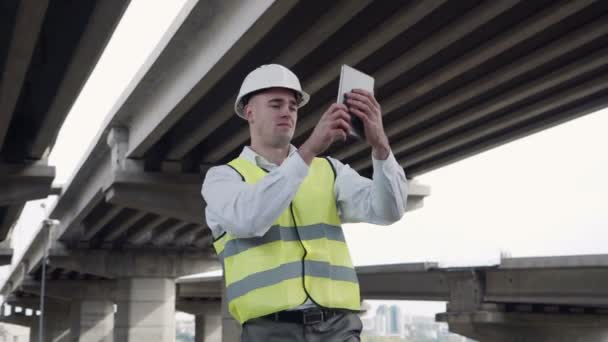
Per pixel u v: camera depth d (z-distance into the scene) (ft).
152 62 60.80
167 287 148.15
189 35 54.70
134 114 77.36
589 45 50.03
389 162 10.07
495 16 43.47
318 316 9.80
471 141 76.28
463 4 44.68
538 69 54.03
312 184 10.63
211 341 224.33
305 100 11.02
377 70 53.01
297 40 46.93
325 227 10.39
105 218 119.34
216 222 10.27
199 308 223.30
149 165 81.51
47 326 279.90
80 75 54.60
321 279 10.00
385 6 45.21
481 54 48.75
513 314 93.09
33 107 70.69
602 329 95.25
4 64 55.47
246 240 10.02
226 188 9.80
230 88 59.77
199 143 81.10
